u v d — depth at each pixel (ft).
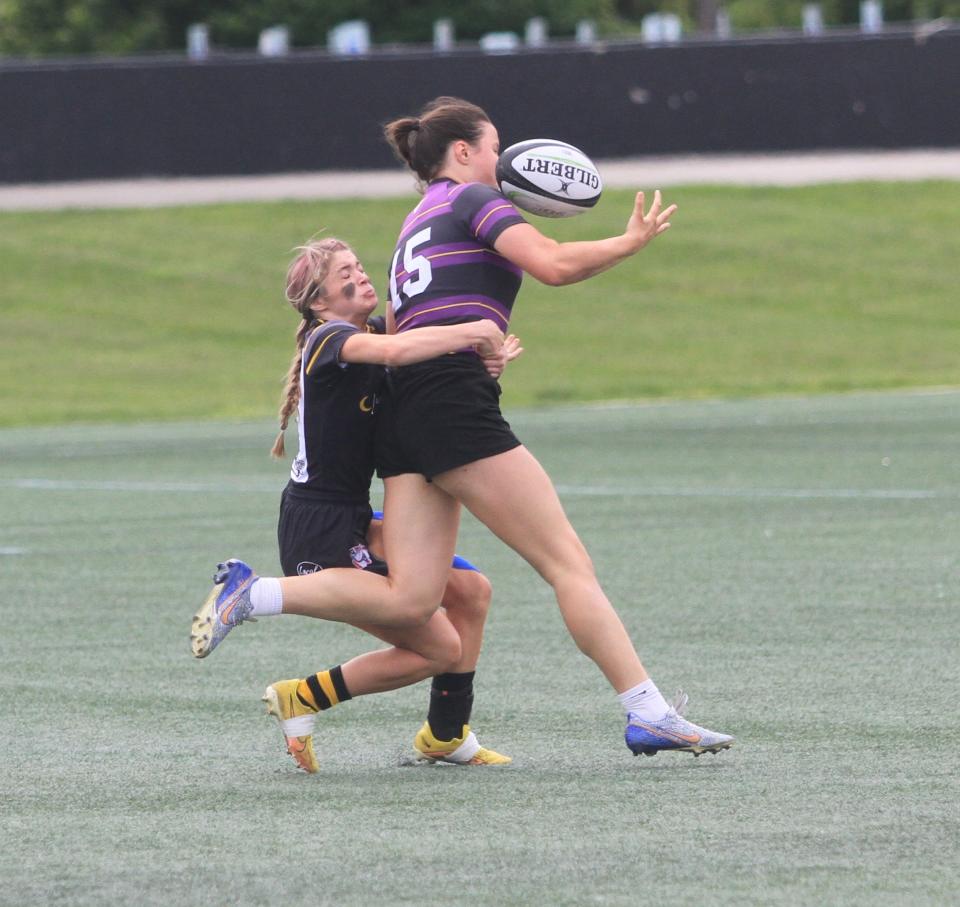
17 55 638.53
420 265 63.93
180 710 75.25
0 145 371.56
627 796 58.44
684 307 335.67
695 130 374.43
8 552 124.47
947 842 51.75
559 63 360.69
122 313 334.03
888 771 61.57
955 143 381.60
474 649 64.95
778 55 374.43
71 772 63.57
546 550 63.00
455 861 50.34
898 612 95.25
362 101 369.30
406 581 63.05
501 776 62.44
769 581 106.22
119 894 47.65
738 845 51.60
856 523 130.41
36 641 91.97
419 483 63.62
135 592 107.55
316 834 53.93
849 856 50.29
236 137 372.38
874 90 377.91
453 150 65.57
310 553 64.18
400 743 69.21
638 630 91.86
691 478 160.76
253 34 633.20
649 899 46.34
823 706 73.20
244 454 191.42
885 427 202.08
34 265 352.90
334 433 63.57
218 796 59.57
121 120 370.94
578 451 185.47
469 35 645.92
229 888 48.11
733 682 78.64
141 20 642.63
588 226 363.35
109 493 159.02
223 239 365.40
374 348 61.52
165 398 265.75
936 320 324.80
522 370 286.25
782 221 372.17
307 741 63.41
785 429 202.80
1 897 47.57
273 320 332.39
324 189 378.73
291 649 89.66
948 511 135.85
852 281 347.77
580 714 73.46
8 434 222.89
